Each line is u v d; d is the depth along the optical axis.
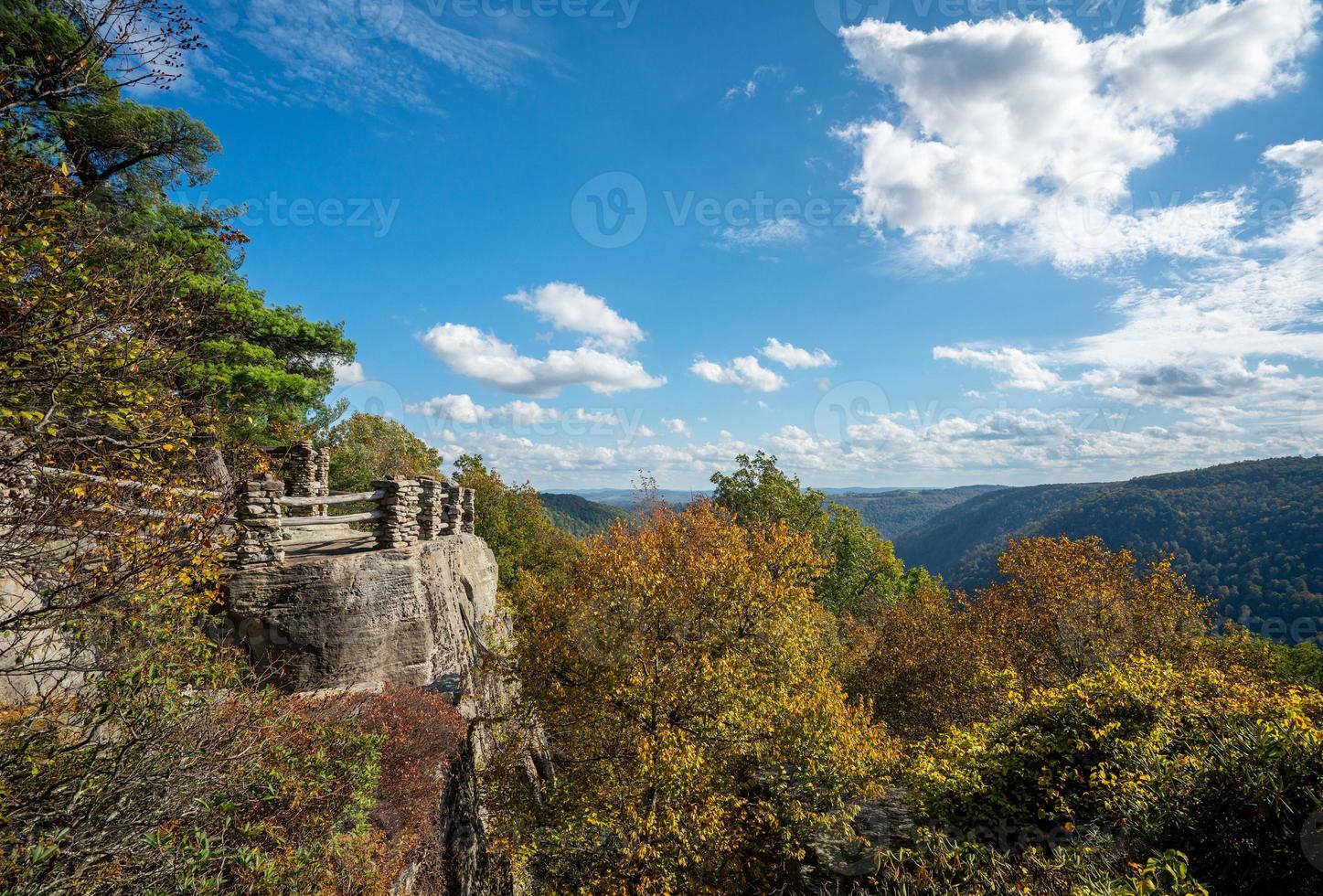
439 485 14.60
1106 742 9.06
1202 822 5.68
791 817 12.15
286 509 15.30
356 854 5.88
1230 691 8.93
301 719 6.32
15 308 4.50
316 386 15.41
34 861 3.33
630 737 11.77
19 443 4.70
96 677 4.65
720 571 14.04
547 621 12.88
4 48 5.44
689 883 11.38
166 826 4.25
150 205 11.95
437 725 9.37
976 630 21.86
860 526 43.75
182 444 5.82
